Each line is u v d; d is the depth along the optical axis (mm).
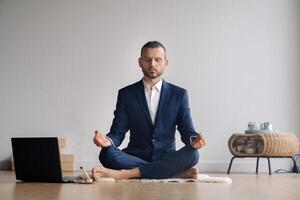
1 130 6043
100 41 6145
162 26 6164
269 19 6176
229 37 6168
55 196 2076
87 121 6090
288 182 3451
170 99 3514
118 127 3549
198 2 6180
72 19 6145
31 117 6074
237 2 6176
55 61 6117
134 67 6141
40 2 6141
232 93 6141
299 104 6141
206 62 6148
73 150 6051
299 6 6176
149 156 3496
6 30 6113
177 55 6145
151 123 3502
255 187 2846
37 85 6102
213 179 3281
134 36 6145
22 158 2990
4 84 6082
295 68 6156
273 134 5016
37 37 6121
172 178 3404
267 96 6145
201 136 3287
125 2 6164
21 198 1975
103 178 3162
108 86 6121
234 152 5156
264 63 6164
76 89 6105
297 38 6168
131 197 2053
